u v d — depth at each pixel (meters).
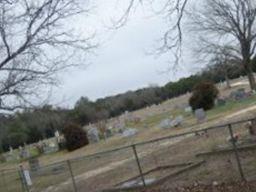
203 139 21.83
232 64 61.31
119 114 95.81
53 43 14.98
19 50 14.38
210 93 48.59
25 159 54.75
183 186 14.59
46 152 55.03
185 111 55.47
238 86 74.31
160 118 59.16
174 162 18.84
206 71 63.62
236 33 59.47
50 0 14.27
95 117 81.12
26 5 14.19
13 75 14.62
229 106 45.44
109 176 20.27
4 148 65.69
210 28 60.47
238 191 12.69
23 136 63.44
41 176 23.45
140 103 102.06
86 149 45.06
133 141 38.69
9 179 28.03
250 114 32.62
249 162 15.21
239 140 18.12
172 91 107.31
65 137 49.09
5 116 15.59
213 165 16.19
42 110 15.71
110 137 51.00
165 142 26.70
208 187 13.72
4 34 14.31
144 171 18.66
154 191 14.96
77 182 20.70
